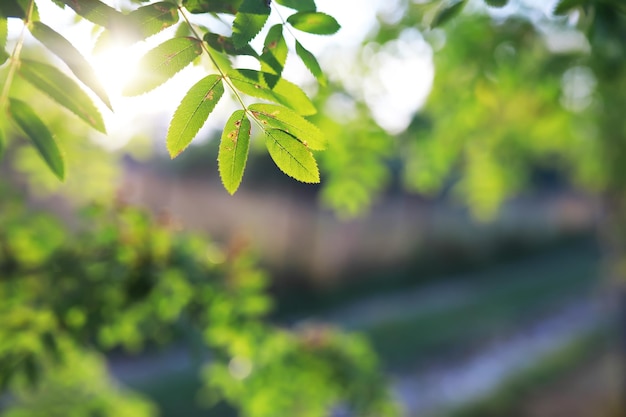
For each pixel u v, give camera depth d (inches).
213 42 38.4
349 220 708.0
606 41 66.1
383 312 661.9
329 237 687.7
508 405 414.9
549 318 645.3
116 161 132.5
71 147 117.5
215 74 37.5
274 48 40.4
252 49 39.4
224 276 111.6
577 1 56.3
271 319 620.7
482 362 517.0
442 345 557.9
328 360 120.9
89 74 35.3
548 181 944.9
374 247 745.0
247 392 121.0
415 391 451.5
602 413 389.7
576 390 434.3
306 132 37.5
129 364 437.7
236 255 113.1
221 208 561.0
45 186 125.6
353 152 124.6
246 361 116.9
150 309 104.4
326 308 672.4
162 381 405.4
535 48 138.9
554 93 158.6
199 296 105.0
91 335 103.7
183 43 37.4
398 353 535.5
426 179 187.9
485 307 690.2
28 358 93.7
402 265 782.5
